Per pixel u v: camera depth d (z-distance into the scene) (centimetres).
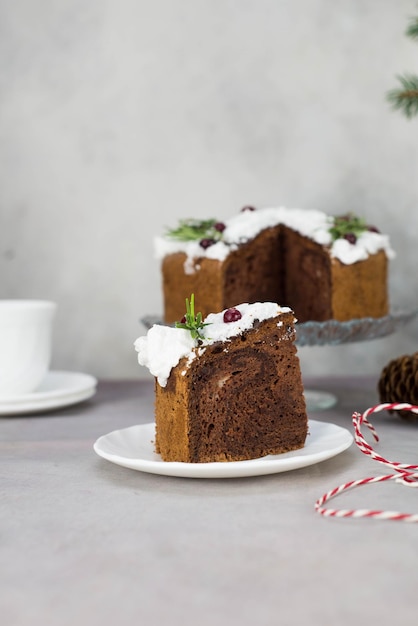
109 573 83
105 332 221
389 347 222
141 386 196
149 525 97
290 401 123
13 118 217
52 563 86
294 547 89
